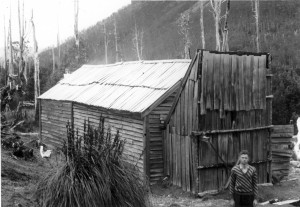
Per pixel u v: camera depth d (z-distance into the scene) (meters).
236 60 13.45
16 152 12.48
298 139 20.92
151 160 14.16
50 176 6.75
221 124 13.24
